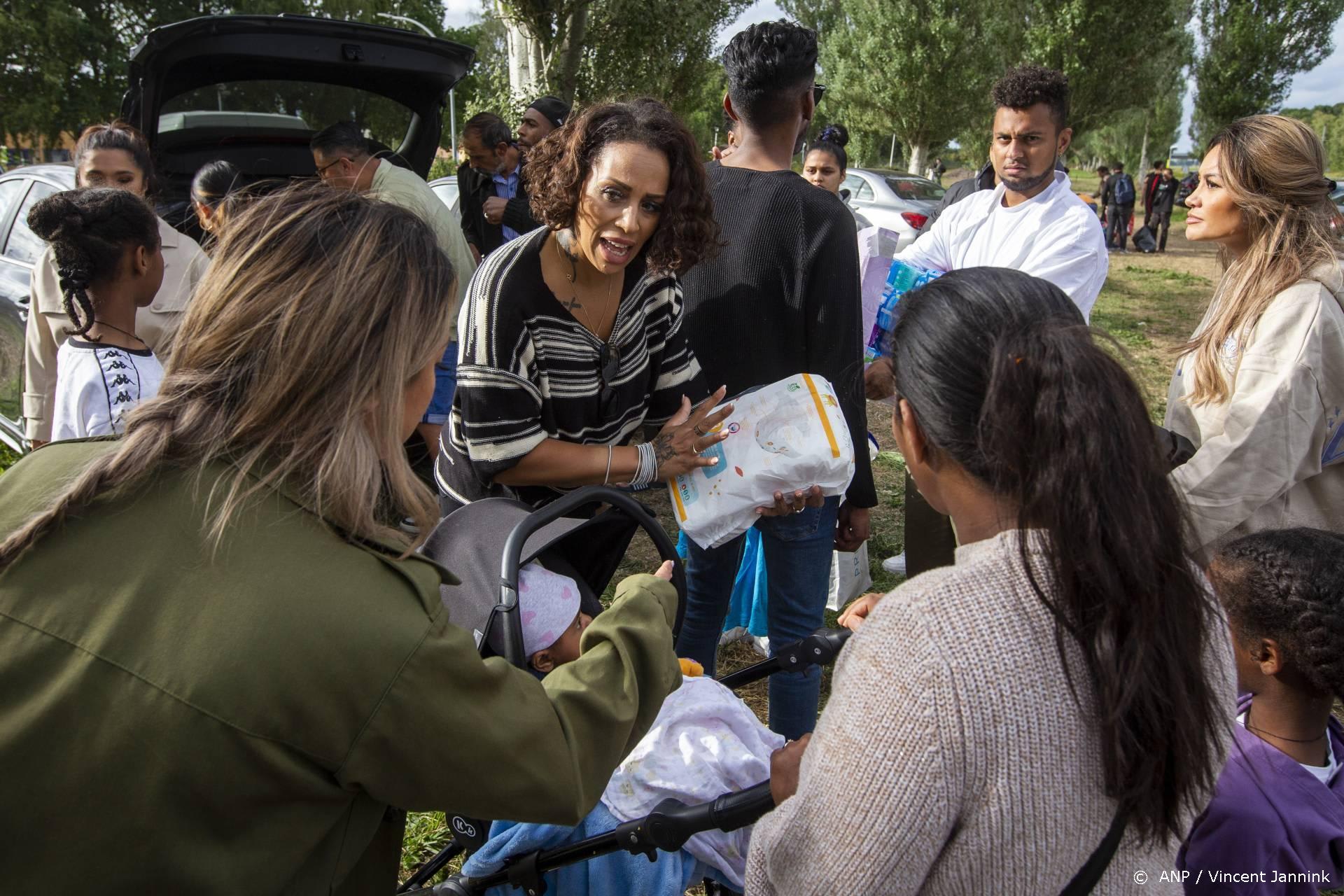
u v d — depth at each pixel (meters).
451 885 1.74
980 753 0.94
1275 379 2.17
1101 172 20.59
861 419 2.48
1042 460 0.93
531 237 2.13
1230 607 1.84
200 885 1.01
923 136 25.73
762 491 2.22
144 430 1.06
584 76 12.38
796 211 2.37
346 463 1.08
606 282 2.17
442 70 5.35
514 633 1.65
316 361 1.07
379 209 1.17
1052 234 3.02
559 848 1.65
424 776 1.10
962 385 1.01
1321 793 1.81
